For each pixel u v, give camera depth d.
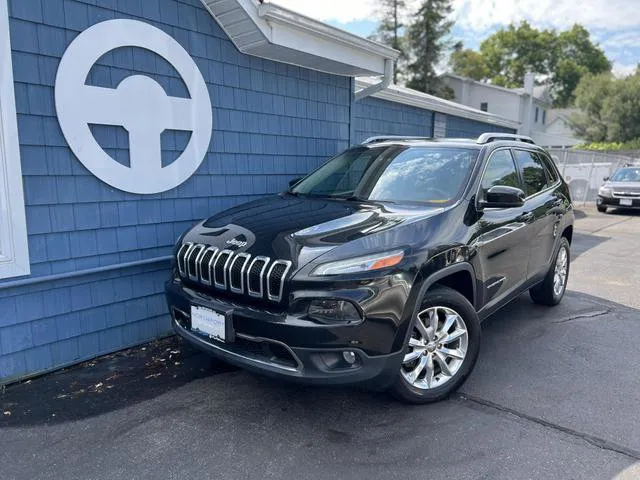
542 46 63.59
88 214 3.82
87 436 2.84
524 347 4.13
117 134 3.95
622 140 38.88
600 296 5.71
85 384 3.50
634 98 38.25
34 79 3.41
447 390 3.18
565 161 18.03
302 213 3.42
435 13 34.69
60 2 3.50
